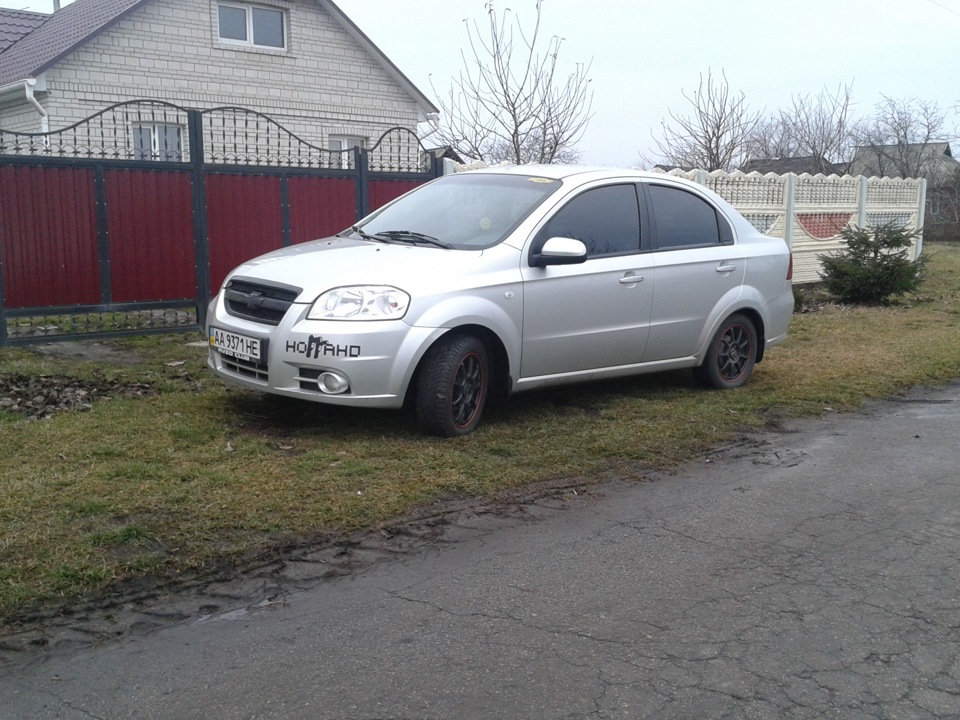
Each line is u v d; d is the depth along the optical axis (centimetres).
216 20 1773
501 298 616
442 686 336
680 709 324
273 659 352
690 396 769
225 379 632
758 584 430
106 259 966
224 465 541
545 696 330
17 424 606
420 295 584
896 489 570
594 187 695
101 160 952
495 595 411
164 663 347
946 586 432
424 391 599
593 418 689
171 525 455
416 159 1241
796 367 909
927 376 887
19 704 318
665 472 591
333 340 565
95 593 392
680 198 756
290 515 477
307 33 1903
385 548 455
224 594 401
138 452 557
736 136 2641
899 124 3784
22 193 916
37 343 930
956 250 2602
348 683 337
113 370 802
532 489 545
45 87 1570
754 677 347
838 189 1711
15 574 396
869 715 323
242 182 1039
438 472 550
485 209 677
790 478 586
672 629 384
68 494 485
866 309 1365
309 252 647
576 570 440
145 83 1702
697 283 741
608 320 683
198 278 1022
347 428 626
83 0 2030
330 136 1977
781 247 832
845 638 379
